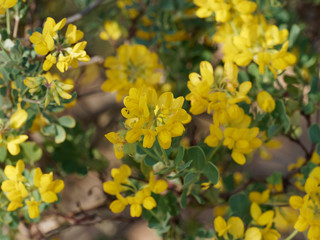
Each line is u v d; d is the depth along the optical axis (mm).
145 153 298
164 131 271
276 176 363
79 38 290
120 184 315
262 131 342
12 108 328
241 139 305
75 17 391
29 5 347
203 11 333
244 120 314
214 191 364
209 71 297
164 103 273
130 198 308
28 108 322
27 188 303
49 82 308
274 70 316
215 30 401
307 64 375
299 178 354
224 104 297
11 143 304
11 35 334
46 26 284
